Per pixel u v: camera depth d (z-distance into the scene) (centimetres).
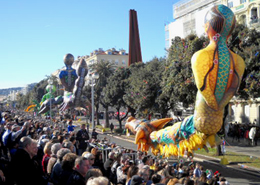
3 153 855
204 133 1115
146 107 3083
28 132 1389
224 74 1069
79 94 4372
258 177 1528
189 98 2136
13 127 1038
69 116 4734
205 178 916
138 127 1559
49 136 1350
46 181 584
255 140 2608
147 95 2947
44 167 748
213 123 1080
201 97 1105
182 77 2067
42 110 5159
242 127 2888
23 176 552
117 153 868
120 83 3919
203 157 2094
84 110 4903
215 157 2047
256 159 1914
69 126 1678
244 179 1493
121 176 714
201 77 1055
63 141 958
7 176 618
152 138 1464
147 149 1521
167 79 2288
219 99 1084
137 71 3547
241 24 1977
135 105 3212
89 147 1138
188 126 1199
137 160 1015
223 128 2005
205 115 1087
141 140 1523
